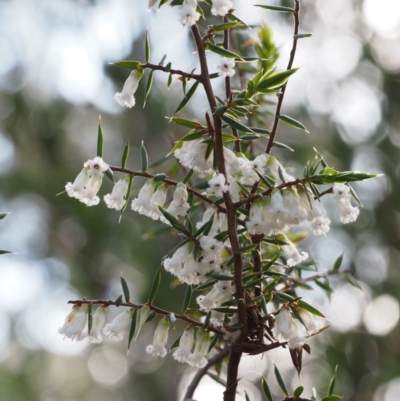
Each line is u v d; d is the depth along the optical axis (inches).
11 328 357.4
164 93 300.2
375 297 261.4
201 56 86.5
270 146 93.7
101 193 304.2
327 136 280.8
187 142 92.0
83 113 328.8
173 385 381.4
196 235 86.7
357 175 85.2
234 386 90.8
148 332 372.2
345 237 260.5
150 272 288.0
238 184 89.0
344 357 256.5
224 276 86.7
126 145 89.1
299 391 90.3
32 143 321.1
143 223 304.8
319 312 89.0
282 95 94.3
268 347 88.2
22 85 323.9
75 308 89.9
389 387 262.7
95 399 435.2
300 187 87.4
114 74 303.1
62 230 320.8
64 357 420.2
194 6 84.2
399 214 271.9
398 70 290.2
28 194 317.4
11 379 363.3
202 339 90.7
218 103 92.8
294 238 129.6
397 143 283.3
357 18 291.0
